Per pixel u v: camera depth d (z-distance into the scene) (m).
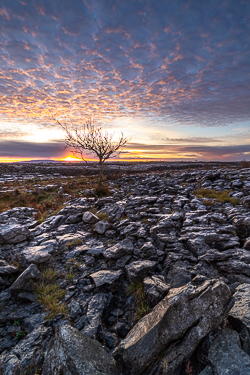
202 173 22.95
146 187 18.86
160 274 5.91
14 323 4.71
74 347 3.32
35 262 6.52
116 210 11.18
